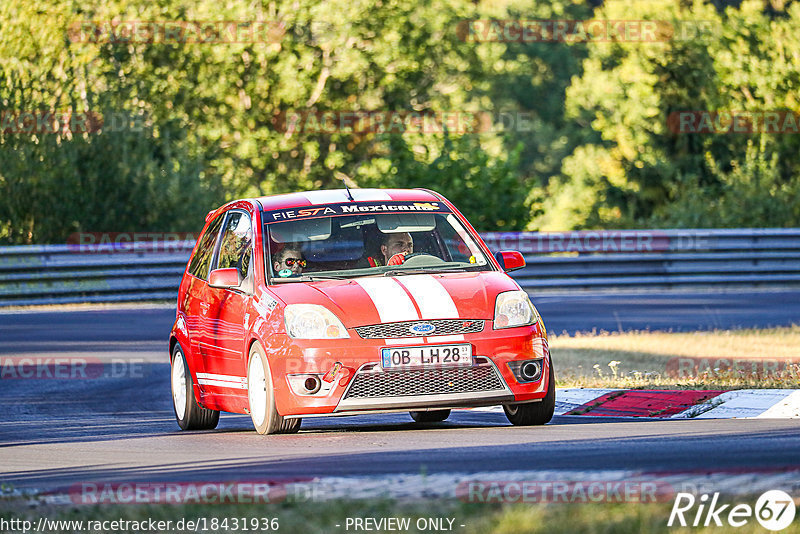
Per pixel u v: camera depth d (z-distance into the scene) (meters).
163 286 84.25
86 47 125.19
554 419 33.97
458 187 108.81
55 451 30.78
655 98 154.00
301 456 26.97
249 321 31.77
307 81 146.38
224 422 38.59
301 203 34.72
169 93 138.25
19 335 63.25
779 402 33.66
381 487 21.95
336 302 30.25
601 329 60.94
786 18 152.00
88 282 81.44
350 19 146.50
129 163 103.94
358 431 32.16
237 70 144.50
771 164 118.62
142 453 29.38
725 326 60.56
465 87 164.38
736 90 139.50
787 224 113.56
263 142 144.00
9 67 106.75
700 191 120.88
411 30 152.88
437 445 27.92
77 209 101.62
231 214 36.25
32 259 79.56
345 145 151.50
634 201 156.75
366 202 34.72
